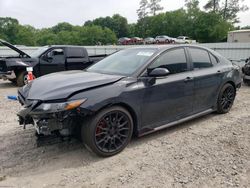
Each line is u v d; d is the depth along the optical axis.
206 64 5.00
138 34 97.38
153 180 3.03
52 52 10.28
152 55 4.14
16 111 6.03
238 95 7.74
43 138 3.41
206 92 4.89
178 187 2.89
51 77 3.98
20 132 4.55
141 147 3.90
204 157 3.57
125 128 3.72
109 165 3.38
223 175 3.12
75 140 4.12
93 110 3.29
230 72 5.42
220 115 5.48
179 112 4.45
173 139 4.20
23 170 3.28
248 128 4.69
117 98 3.51
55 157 3.62
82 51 11.05
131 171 3.23
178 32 85.38
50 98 3.20
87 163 3.44
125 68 4.11
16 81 10.18
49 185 2.96
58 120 3.20
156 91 3.99
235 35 39.72
